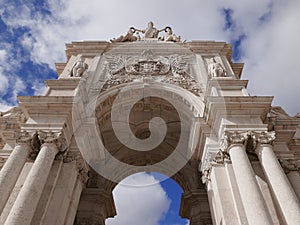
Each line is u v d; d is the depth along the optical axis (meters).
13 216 4.92
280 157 7.25
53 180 6.23
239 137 6.43
